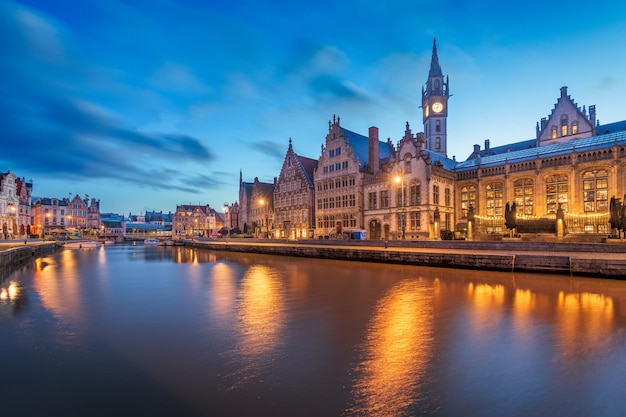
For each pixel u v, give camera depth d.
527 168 49.41
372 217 58.84
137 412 7.36
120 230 177.62
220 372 9.36
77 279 28.83
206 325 13.93
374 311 15.77
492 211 53.06
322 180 67.62
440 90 97.44
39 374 9.40
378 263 36.34
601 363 9.56
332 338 12.04
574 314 14.63
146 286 24.44
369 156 62.31
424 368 9.42
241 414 7.23
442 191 54.19
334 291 20.89
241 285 24.11
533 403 7.50
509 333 12.26
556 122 63.84
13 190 91.44
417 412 7.21
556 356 10.10
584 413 7.09
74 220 136.62
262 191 89.75
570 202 45.06
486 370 9.23
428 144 99.19
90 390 8.42
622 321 13.55
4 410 7.48
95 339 12.34
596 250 27.77
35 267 40.09
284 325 13.73
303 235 71.69
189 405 7.63
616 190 41.56
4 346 11.70
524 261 26.78
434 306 16.53
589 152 43.78
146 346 11.53
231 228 116.19
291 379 8.86
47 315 15.91
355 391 8.17
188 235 131.25
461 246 35.97
